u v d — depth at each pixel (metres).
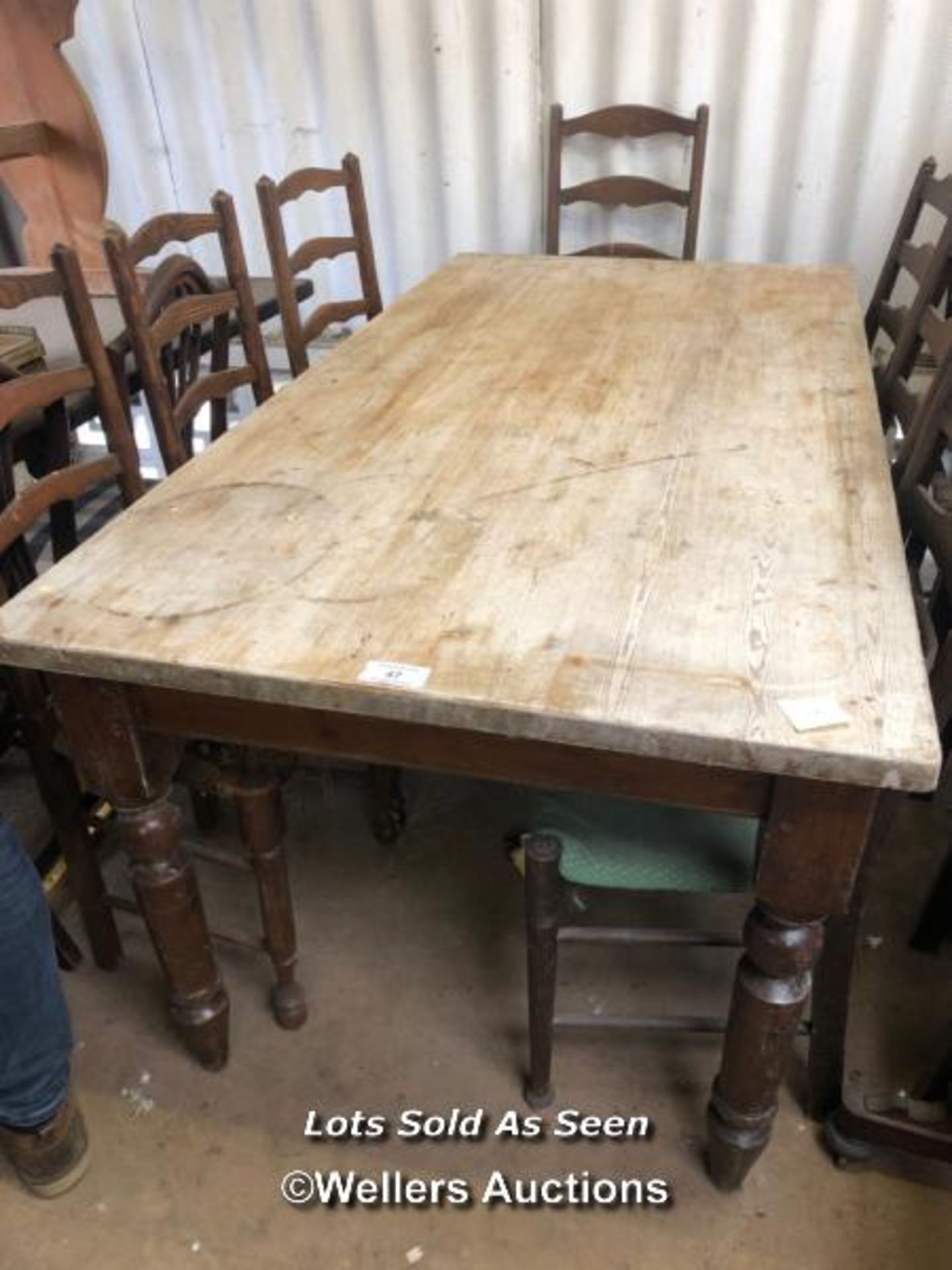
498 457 1.28
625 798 1.03
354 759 1.03
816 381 1.50
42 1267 1.22
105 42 2.43
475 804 1.90
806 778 0.82
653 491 1.19
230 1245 1.24
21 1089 1.17
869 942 1.60
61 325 1.98
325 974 1.58
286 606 0.98
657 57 2.20
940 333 1.53
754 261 2.39
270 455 1.30
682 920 1.66
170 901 1.23
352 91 2.38
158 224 1.58
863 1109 1.24
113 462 1.46
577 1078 1.42
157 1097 1.41
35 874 1.14
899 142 2.17
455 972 1.58
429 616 0.96
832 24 2.07
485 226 2.49
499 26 2.22
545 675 0.87
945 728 1.20
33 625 0.97
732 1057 1.13
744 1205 1.26
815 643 0.91
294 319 1.96
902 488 1.39
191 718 1.04
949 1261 1.20
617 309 1.83
